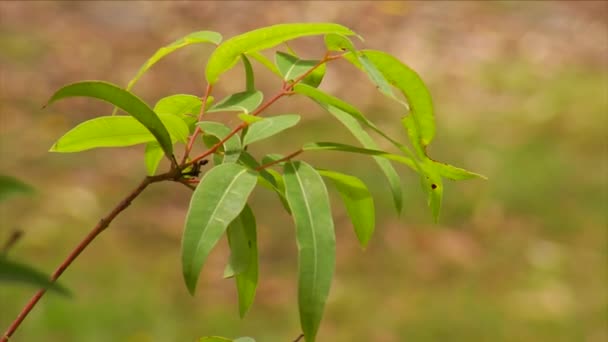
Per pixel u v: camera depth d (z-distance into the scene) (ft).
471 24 43.60
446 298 23.81
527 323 23.08
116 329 21.20
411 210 27.66
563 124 34.17
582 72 39.47
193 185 7.00
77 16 41.70
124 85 36.81
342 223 26.99
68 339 20.59
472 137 32.99
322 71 7.03
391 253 25.59
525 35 42.86
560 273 25.34
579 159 31.53
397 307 23.31
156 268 23.82
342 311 22.99
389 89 6.25
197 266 5.80
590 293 24.47
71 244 24.67
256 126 6.76
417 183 29.01
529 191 29.25
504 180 29.81
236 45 6.52
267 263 24.77
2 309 20.66
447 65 39.88
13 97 33.63
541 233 27.20
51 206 26.32
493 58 40.65
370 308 23.20
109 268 23.48
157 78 37.50
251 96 6.90
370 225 7.30
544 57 40.75
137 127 6.75
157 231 25.79
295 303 23.13
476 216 27.78
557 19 44.52
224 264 24.32
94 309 21.50
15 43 38.24
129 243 24.99
